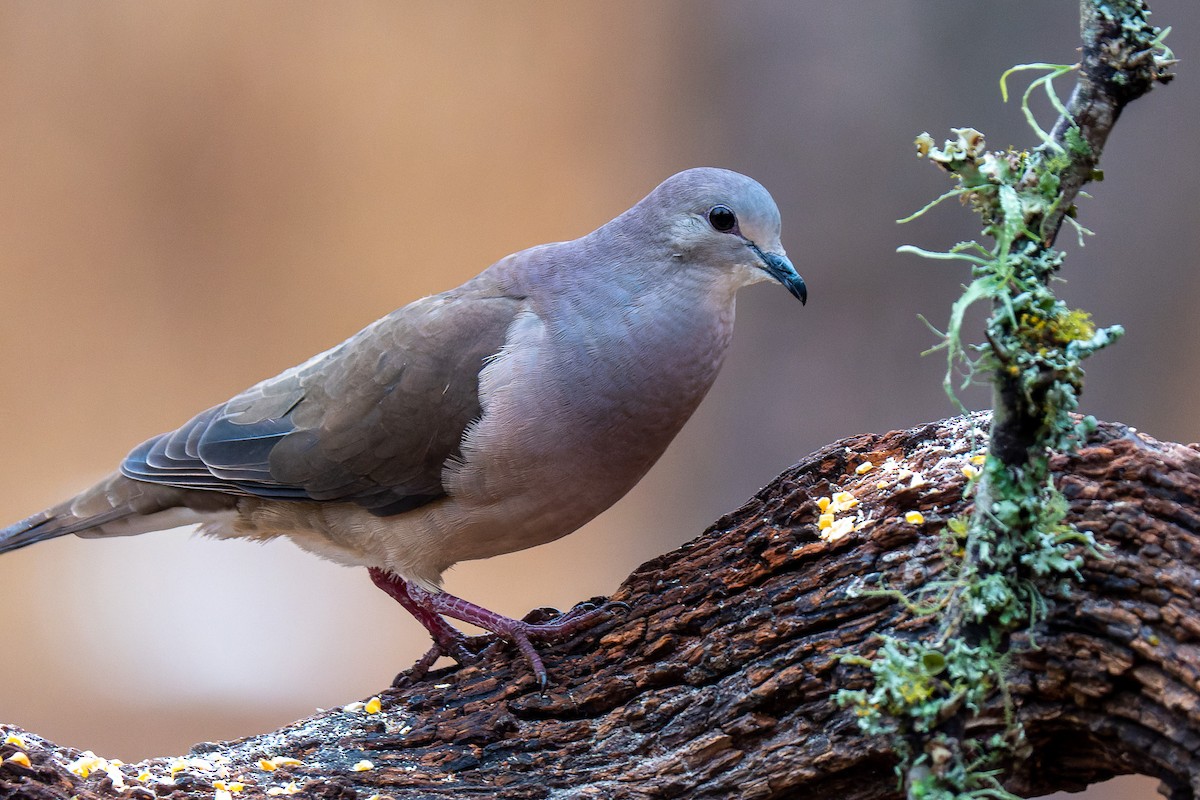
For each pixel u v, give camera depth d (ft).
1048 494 15.05
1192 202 44.24
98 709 48.06
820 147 45.83
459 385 21.47
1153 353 45.29
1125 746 15.21
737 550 18.47
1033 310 13.67
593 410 20.93
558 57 55.21
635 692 18.12
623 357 20.93
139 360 57.11
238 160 56.54
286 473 22.89
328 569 52.85
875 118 44.98
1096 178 14.01
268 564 52.65
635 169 54.49
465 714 19.08
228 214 56.95
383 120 56.59
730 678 17.20
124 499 24.64
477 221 57.41
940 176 44.55
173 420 57.26
